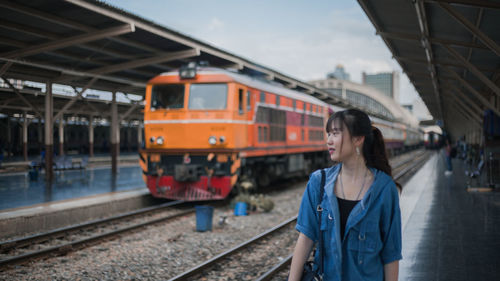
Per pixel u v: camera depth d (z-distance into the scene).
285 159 15.16
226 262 6.51
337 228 1.99
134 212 10.01
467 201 10.88
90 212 9.84
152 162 11.82
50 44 10.77
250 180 12.84
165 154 11.68
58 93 20.92
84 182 14.54
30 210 8.84
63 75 14.41
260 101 12.91
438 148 64.56
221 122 11.14
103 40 11.64
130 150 44.50
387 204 2.02
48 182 14.33
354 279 1.97
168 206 11.45
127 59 13.89
